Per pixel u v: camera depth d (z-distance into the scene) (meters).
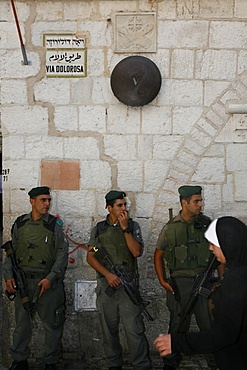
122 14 5.17
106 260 4.69
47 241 4.70
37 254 4.70
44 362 5.05
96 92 5.25
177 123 5.25
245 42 5.19
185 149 5.26
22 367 4.80
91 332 5.32
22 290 4.61
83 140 5.28
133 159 5.28
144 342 4.70
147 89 5.05
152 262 5.29
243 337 2.72
